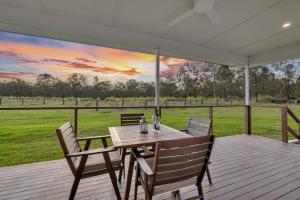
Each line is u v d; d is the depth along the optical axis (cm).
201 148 128
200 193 140
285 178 212
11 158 307
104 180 204
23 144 405
